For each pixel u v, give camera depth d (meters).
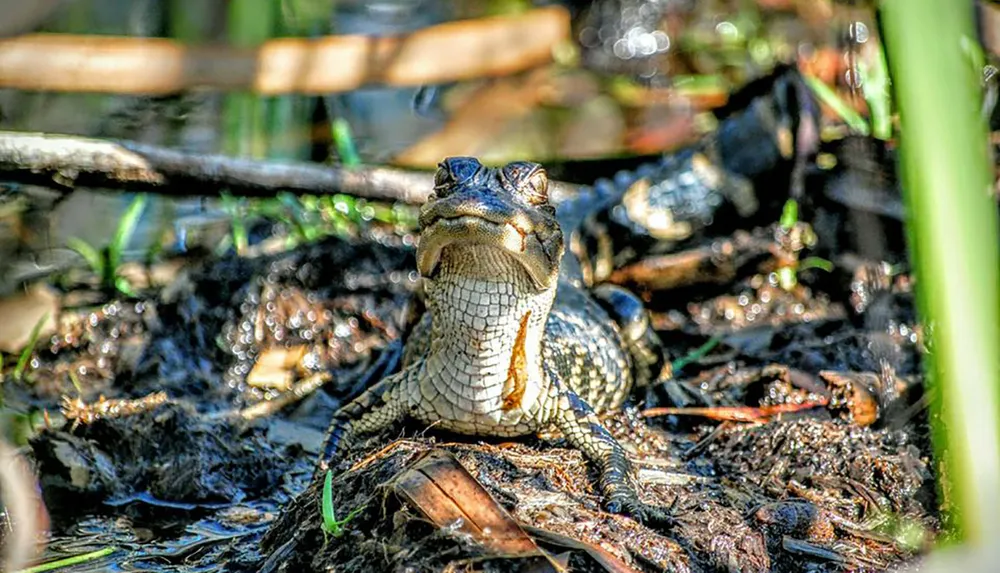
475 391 7.57
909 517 7.39
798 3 16.02
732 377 10.09
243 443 9.09
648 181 12.48
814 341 10.67
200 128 14.22
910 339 10.38
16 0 11.54
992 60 10.52
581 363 9.04
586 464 7.59
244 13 13.17
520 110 15.65
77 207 12.42
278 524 7.24
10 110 13.33
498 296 7.29
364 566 6.04
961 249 3.36
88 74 11.76
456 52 13.92
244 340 11.03
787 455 8.14
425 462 6.33
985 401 3.46
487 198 7.07
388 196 11.73
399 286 11.91
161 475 8.59
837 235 11.88
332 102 14.23
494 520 5.98
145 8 14.34
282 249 12.05
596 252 11.85
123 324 10.95
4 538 7.83
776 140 12.26
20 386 10.19
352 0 16.69
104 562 7.52
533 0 16.95
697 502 7.30
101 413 8.92
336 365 10.82
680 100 15.78
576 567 5.96
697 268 11.82
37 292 11.10
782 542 7.01
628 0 17.34
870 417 9.00
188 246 12.04
